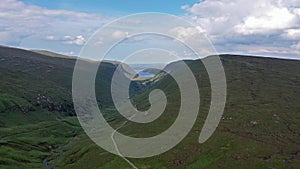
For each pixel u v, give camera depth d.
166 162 158.12
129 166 157.12
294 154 158.38
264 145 168.12
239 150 162.62
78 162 178.88
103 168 160.62
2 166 167.00
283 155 156.62
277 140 176.50
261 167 145.88
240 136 180.00
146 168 154.50
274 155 156.25
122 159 166.12
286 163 148.00
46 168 178.62
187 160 158.00
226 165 150.50
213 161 154.38
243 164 149.25
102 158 172.88
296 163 147.62
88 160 177.38
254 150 162.25
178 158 160.00
